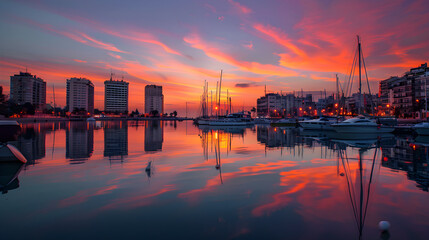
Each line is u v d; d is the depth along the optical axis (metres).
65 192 8.67
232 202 7.72
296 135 38.19
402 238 5.59
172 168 12.73
